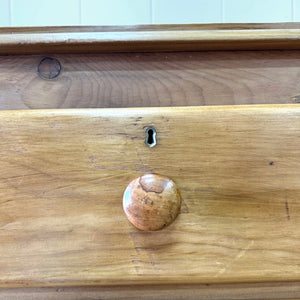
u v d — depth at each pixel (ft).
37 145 0.85
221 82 1.06
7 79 1.03
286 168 0.85
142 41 0.99
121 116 0.87
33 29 1.01
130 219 0.79
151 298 0.91
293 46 1.04
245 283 0.92
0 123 0.85
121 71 1.05
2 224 0.84
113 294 0.91
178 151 0.86
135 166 0.85
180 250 0.84
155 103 1.05
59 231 0.84
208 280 0.84
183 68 1.06
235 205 0.85
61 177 0.85
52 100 1.04
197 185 0.85
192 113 0.87
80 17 2.23
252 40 1.01
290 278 0.84
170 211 0.77
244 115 0.86
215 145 0.86
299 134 0.86
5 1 2.19
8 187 0.85
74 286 0.91
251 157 0.86
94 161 0.85
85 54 1.05
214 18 2.26
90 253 0.83
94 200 0.85
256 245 0.84
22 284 0.83
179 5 2.26
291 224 0.84
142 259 0.83
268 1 2.26
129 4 2.24
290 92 1.06
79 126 0.86
